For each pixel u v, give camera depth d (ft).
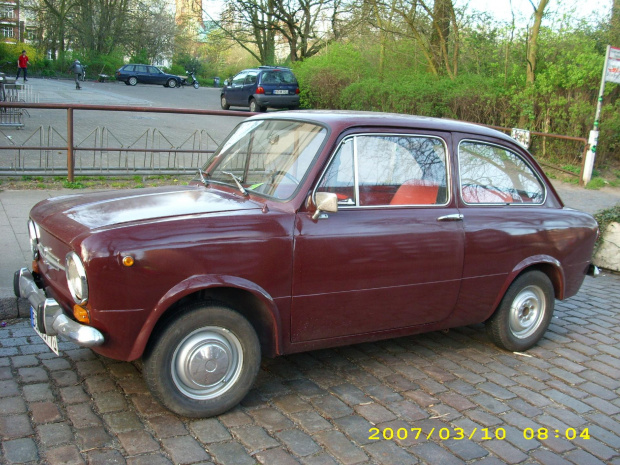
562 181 45.75
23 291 12.25
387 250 12.66
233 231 11.03
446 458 10.55
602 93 43.04
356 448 10.62
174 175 33.24
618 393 13.76
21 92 78.13
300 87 74.18
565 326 18.25
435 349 15.72
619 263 25.25
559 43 52.03
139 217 10.98
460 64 59.31
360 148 12.69
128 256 10.09
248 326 11.33
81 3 162.09
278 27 102.22
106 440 10.28
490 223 14.32
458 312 14.34
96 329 10.21
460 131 14.39
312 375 13.60
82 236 10.34
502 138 15.25
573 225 16.05
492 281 14.57
